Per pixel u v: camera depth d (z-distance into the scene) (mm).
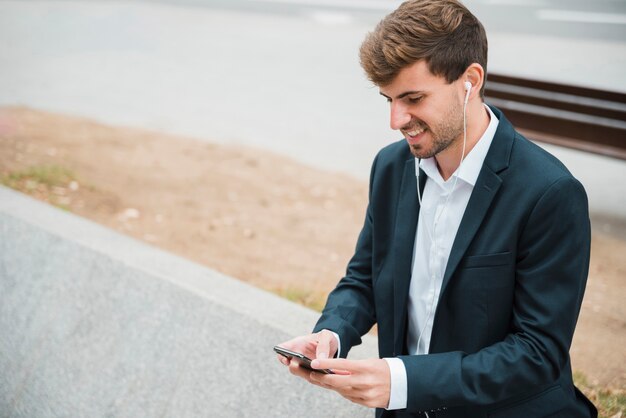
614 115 4398
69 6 13844
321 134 6879
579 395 1762
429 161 1647
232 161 6137
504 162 1537
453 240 1627
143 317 2877
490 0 12133
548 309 1475
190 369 2658
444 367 1512
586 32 9883
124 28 11914
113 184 5516
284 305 2762
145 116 7398
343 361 1519
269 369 2508
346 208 5195
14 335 3197
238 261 4336
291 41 10820
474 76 1514
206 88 8492
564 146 4527
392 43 1463
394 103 1524
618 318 3426
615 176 5441
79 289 3111
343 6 13109
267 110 7652
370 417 2256
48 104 7738
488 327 1574
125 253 3143
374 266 1796
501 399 1526
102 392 2818
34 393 3006
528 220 1494
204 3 13930
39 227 3414
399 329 1729
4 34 11430
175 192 5434
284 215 5074
